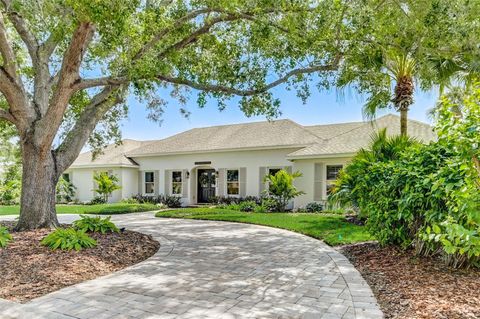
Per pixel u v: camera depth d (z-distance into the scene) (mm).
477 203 3186
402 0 7812
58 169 9156
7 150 22672
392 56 11953
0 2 8320
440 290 4395
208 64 9992
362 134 18078
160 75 8414
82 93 11266
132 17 7320
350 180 10953
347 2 7426
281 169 19672
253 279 5336
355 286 4898
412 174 5805
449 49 8938
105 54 8531
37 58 9383
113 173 24359
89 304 4266
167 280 5285
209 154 22031
